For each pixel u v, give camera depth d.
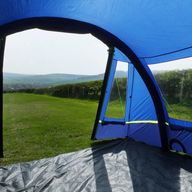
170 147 4.29
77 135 5.52
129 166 3.46
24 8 3.04
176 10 2.87
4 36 3.28
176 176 3.18
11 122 7.14
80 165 3.47
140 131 4.82
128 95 4.85
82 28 3.63
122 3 3.00
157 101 4.24
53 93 19.98
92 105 12.18
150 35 3.51
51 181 2.99
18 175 3.11
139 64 4.13
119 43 3.95
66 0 2.93
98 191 2.78
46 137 5.36
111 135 4.95
